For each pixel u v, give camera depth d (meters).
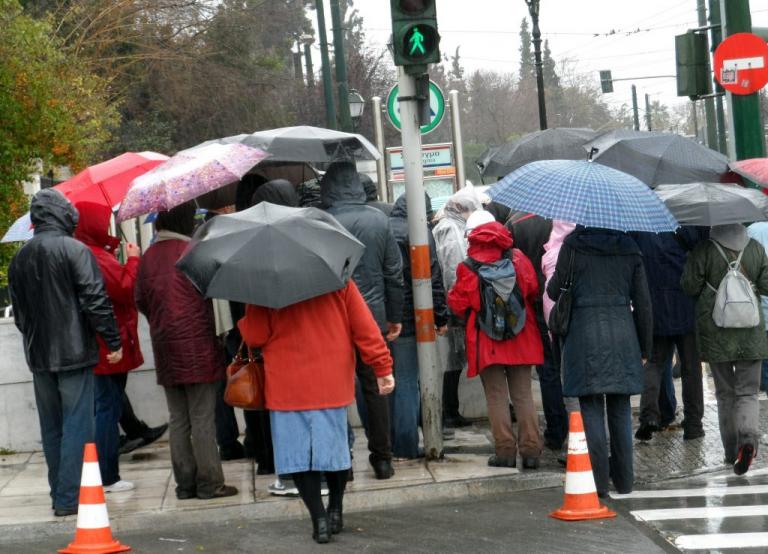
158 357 19.75
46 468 23.84
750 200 20.50
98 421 21.00
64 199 19.62
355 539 17.42
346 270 16.39
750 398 20.94
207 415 19.98
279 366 16.86
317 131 21.22
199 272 16.30
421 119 21.95
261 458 21.91
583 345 19.39
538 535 17.25
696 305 21.55
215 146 20.33
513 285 21.00
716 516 18.06
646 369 24.08
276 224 16.42
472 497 20.25
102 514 17.47
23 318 19.41
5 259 37.25
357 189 20.80
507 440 21.50
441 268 23.95
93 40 68.94
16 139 38.38
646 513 18.44
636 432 24.59
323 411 16.86
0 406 25.58
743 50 29.95
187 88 86.19
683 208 20.36
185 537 18.34
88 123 46.62
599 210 18.44
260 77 97.50
